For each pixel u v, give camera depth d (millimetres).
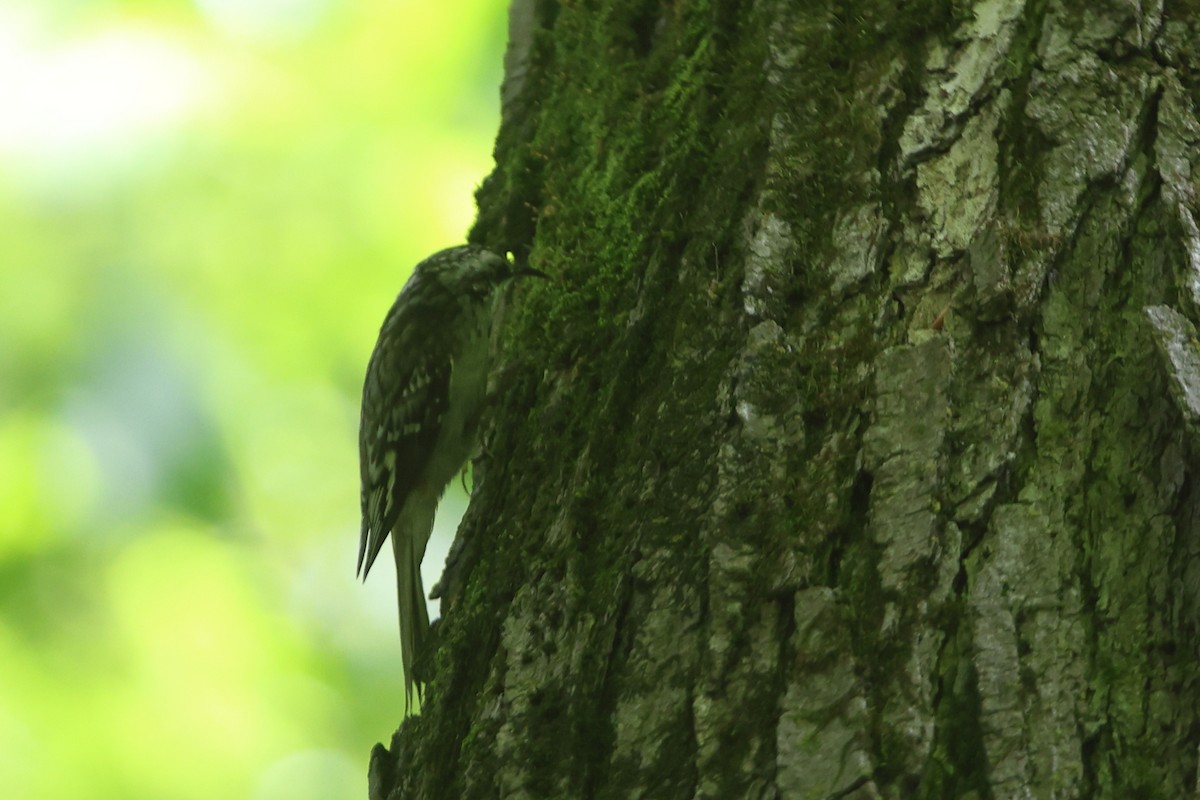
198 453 9844
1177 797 3236
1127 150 4094
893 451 3766
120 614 9703
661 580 3900
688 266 4512
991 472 3680
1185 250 3904
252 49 10547
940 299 4043
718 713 3592
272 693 10086
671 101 5117
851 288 4152
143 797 9438
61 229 9883
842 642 3535
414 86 10664
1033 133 4188
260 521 10148
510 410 5117
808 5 4750
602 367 4742
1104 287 3936
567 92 6098
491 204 6520
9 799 9055
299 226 10312
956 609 3520
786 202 4367
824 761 3391
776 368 4062
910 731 3369
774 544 3762
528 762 3914
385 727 10523
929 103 4371
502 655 4242
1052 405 3779
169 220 10094
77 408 9641
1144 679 3379
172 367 9828
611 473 4316
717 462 3973
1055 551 3557
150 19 10328
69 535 9648
